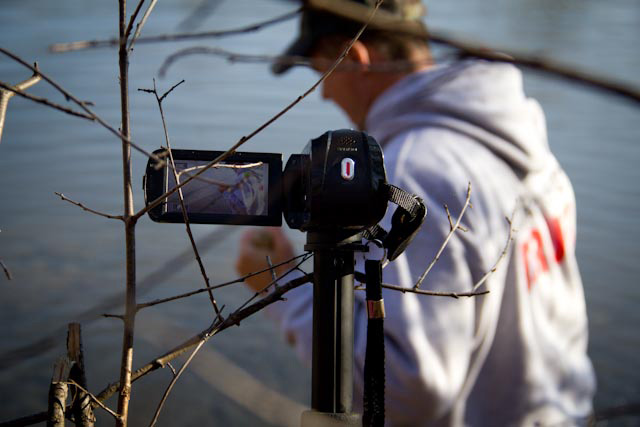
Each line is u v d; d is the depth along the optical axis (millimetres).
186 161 1185
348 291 1134
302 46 1993
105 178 6754
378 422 1079
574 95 9633
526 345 1650
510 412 1662
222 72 9758
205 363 1028
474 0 16062
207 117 8078
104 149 7336
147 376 4234
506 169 1715
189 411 3881
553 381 1714
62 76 9406
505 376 1665
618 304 5043
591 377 1862
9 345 4387
